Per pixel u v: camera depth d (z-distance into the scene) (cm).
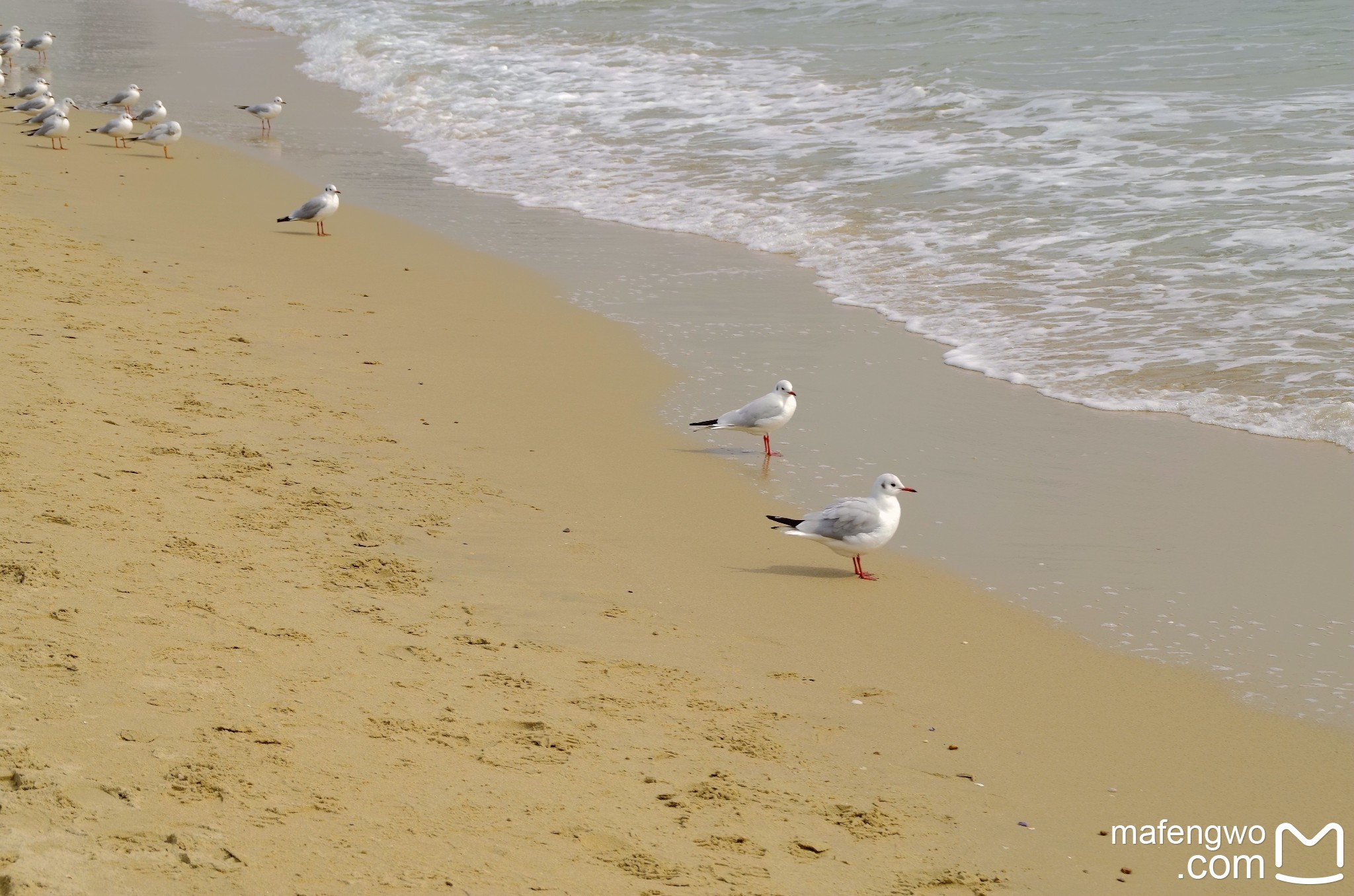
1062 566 762
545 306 1286
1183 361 1089
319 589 657
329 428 917
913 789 525
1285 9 2512
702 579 732
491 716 547
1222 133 1728
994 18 2686
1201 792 534
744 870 451
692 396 1043
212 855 413
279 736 497
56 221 1501
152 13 3944
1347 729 585
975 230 1478
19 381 912
